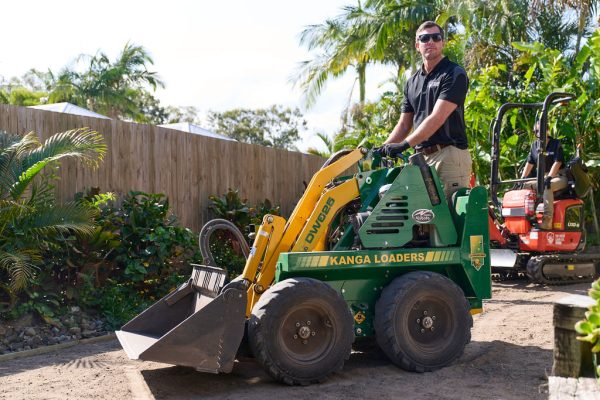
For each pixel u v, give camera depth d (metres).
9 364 5.40
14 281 6.09
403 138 6.02
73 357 5.64
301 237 4.98
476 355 5.38
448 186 5.48
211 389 4.55
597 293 2.41
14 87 33.16
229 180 10.05
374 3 21.00
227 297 4.40
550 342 5.82
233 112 47.16
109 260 7.62
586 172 9.99
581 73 12.73
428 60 5.52
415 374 4.86
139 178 8.52
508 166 13.05
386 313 4.88
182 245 8.14
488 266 5.36
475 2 17.78
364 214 5.08
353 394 4.34
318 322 4.70
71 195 7.68
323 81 21.97
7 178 6.60
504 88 13.08
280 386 4.57
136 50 34.28
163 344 4.25
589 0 15.20
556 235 9.80
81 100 33.62
